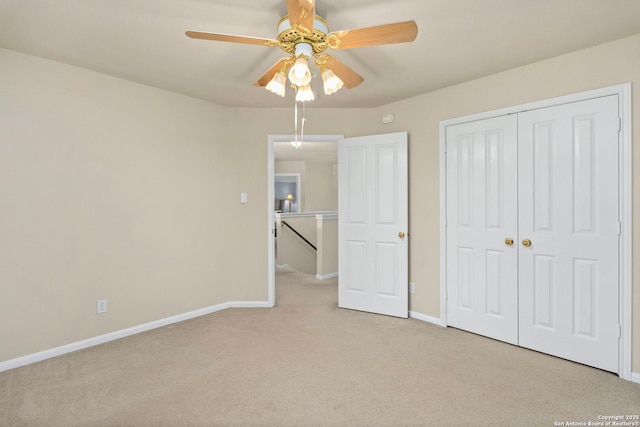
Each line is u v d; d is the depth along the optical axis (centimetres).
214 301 379
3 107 244
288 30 172
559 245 262
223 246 387
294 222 672
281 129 392
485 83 300
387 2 190
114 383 225
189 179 356
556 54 257
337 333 314
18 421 185
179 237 347
